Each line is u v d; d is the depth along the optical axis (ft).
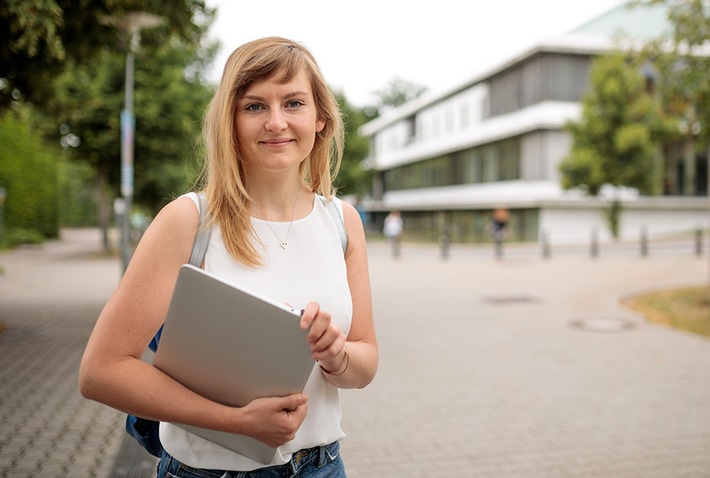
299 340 4.13
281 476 4.87
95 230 185.47
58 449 13.69
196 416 4.18
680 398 17.87
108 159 69.82
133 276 4.34
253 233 4.69
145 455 13.21
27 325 28.12
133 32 27.86
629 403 17.42
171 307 4.16
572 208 101.40
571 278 50.14
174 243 4.48
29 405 16.81
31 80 26.45
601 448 14.08
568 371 21.01
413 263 68.54
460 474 12.71
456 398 17.93
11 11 19.36
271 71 4.61
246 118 4.67
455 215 134.82
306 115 4.77
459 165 134.41
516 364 22.00
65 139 68.54
